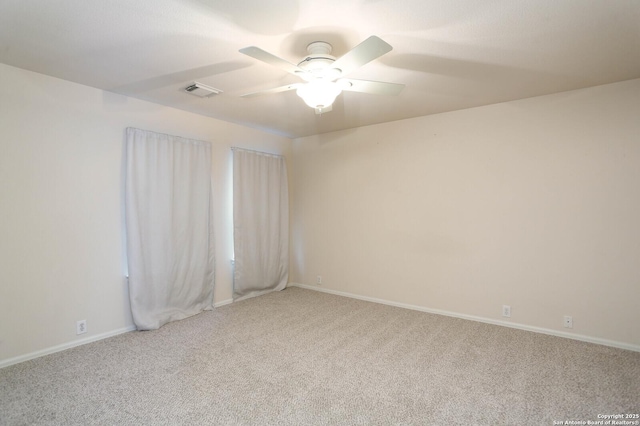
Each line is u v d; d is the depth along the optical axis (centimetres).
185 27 194
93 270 297
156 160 336
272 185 473
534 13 178
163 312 345
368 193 431
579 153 297
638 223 273
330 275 471
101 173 302
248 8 174
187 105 346
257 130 455
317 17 183
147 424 184
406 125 397
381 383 228
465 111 356
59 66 249
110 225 309
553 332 311
